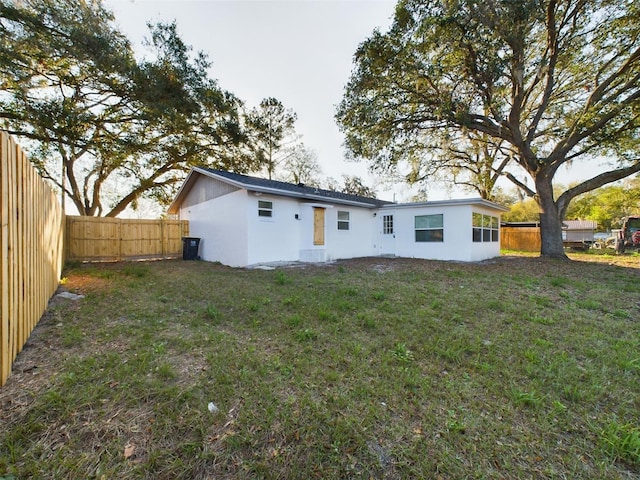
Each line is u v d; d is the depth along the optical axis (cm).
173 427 180
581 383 239
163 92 1205
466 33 900
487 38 922
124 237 1131
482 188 1769
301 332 331
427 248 1220
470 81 1074
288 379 237
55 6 976
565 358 282
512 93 1109
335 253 1187
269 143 2025
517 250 1908
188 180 1209
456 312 422
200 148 1562
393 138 1250
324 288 569
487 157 1598
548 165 1164
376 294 500
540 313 425
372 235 1388
